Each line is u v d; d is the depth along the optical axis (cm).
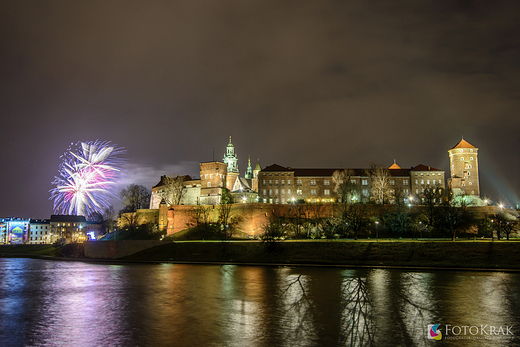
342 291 6531
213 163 16825
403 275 7850
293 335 4450
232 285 7306
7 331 4794
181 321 5084
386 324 4784
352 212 12900
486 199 16588
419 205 13800
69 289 7331
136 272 9256
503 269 8138
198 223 13875
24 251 15975
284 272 8606
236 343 4238
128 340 4412
